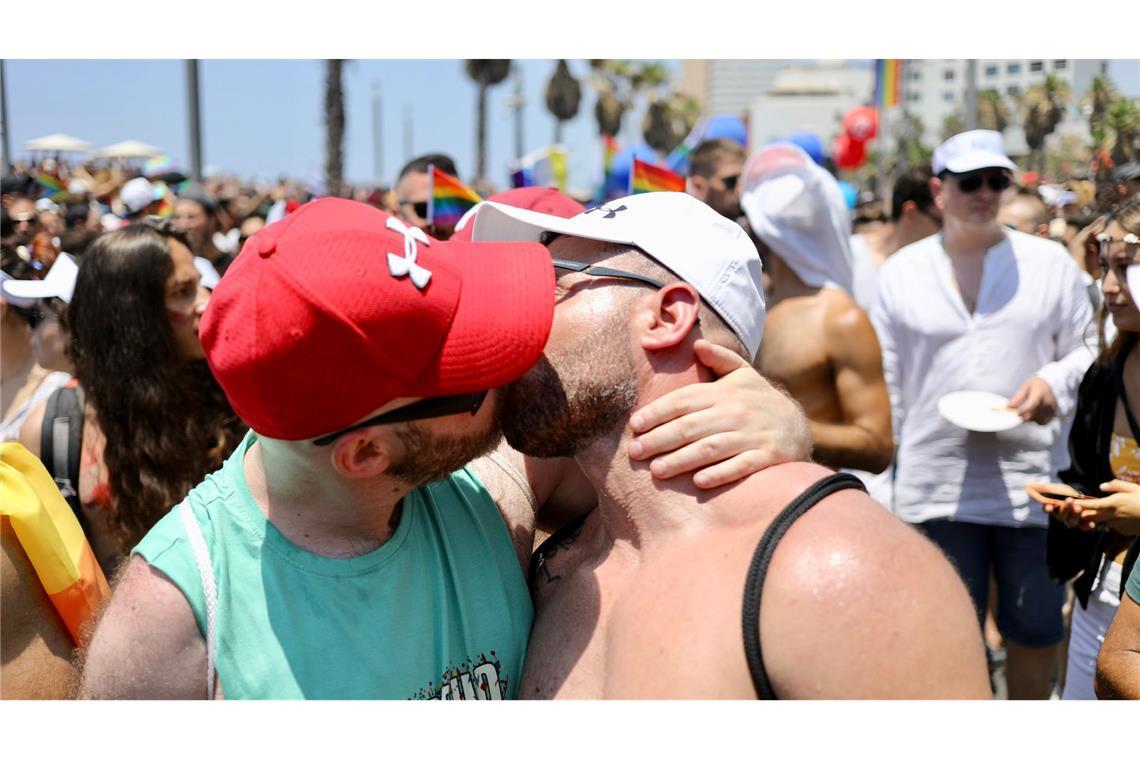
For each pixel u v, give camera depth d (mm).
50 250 3744
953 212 3686
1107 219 2508
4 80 6352
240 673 1226
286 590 1249
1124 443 2508
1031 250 3686
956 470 3627
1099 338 2586
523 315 1266
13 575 1561
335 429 1179
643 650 1274
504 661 1438
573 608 1429
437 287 1209
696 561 1291
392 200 6160
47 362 2865
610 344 1368
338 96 14773
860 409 3223
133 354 2355
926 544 1245
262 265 1150
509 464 1637
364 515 1290
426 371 1202
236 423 2590
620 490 1399
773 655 1172
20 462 1613
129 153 18047
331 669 1256
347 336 1129
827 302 3258
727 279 1423
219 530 1244
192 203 5281
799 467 1322
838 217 3400
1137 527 2225
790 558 1188
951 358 3684
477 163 32250
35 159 13023
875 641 1141
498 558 1474
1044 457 3572
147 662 1204
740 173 4652
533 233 1570
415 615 1330
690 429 1317
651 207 1473
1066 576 2551
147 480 2377
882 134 23422
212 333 1188
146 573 1222
